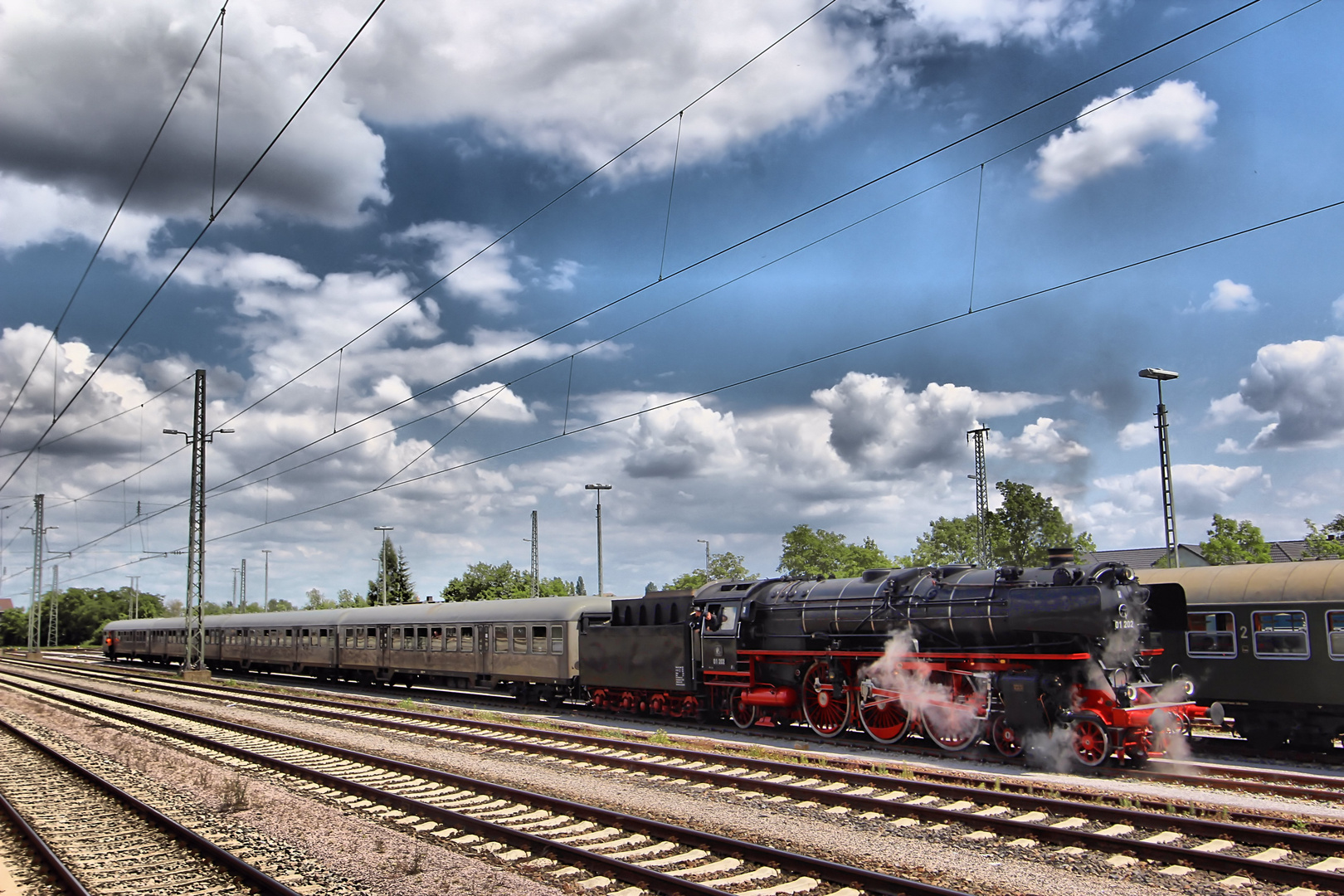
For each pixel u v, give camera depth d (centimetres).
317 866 974
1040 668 1540
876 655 1755
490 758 1670
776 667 1989
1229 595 1698
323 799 1330
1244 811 1090
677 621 2227
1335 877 808
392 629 3359
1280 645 1622
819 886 862
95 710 2809
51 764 1770
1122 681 1464
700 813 1152
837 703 1864
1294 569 1645
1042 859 927
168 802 1334
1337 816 1070
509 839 1046
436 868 951
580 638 2514
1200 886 838
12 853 1089
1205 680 1719
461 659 2992
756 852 938
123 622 6206
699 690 2133
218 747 1889
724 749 1688
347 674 3938
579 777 1446
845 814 1131
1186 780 1320
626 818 1081
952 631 1669
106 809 1312
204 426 4212
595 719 2342
